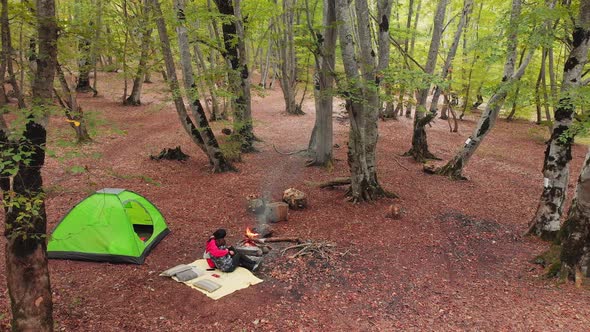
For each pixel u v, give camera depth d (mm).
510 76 12039
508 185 13594
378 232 9266
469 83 23875
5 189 4328
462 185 13367
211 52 17156
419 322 5941
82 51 11797
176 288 6656
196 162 14406
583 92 7477
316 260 7809
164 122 20281
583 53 7828
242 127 15234
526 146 19938
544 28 9477
